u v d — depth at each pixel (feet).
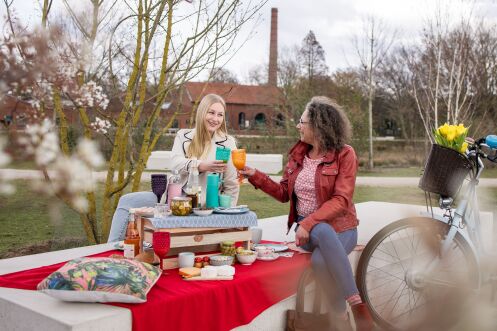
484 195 36.24
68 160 8.43
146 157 15.35
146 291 7.58
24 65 6.39
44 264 9.84
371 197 36.01
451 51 46.16
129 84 14.48
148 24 14.39
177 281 8.56
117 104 15.64
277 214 27.30
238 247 10.29
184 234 9.54
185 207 9.62
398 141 92.73
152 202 12.48
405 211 18.16
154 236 8.88
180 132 12.32
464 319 11.45
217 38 14.51
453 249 10.69
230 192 12.15
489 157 10.66
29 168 42.68
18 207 26.03
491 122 55.26
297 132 63.87
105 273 7.49
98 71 13.35
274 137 69.56
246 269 9.45
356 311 9.21
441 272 10.62
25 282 8.38
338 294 9.64
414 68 57.00
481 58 54.60
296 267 9.90
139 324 7.21
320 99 10.96
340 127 10.62
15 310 7.41
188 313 7.82
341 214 10.32
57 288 7.30
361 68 80.79
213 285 8.32
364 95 79.00
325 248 9.51
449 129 10.21
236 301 8.61
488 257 10.73
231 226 9.93
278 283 9.43
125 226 12.14
